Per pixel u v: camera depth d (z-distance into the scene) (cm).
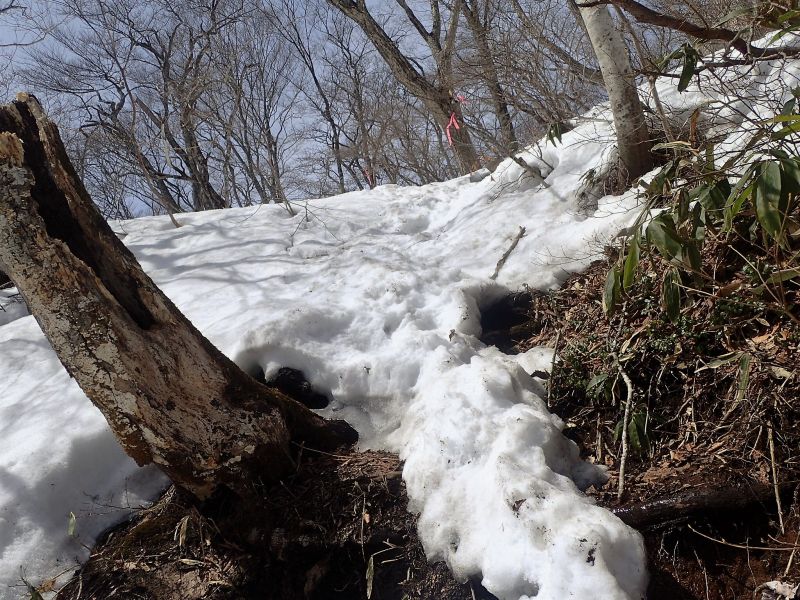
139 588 262
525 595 213
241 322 370
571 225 409
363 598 247
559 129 429
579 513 219
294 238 503
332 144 1546
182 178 1147
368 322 357
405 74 871
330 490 273
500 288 378
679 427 260
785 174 189
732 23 411
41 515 285
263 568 259
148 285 246
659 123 405
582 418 282
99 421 311
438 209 527
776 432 232
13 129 220
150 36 1250
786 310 233
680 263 236
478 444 258
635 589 207
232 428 260
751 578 211
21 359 381
